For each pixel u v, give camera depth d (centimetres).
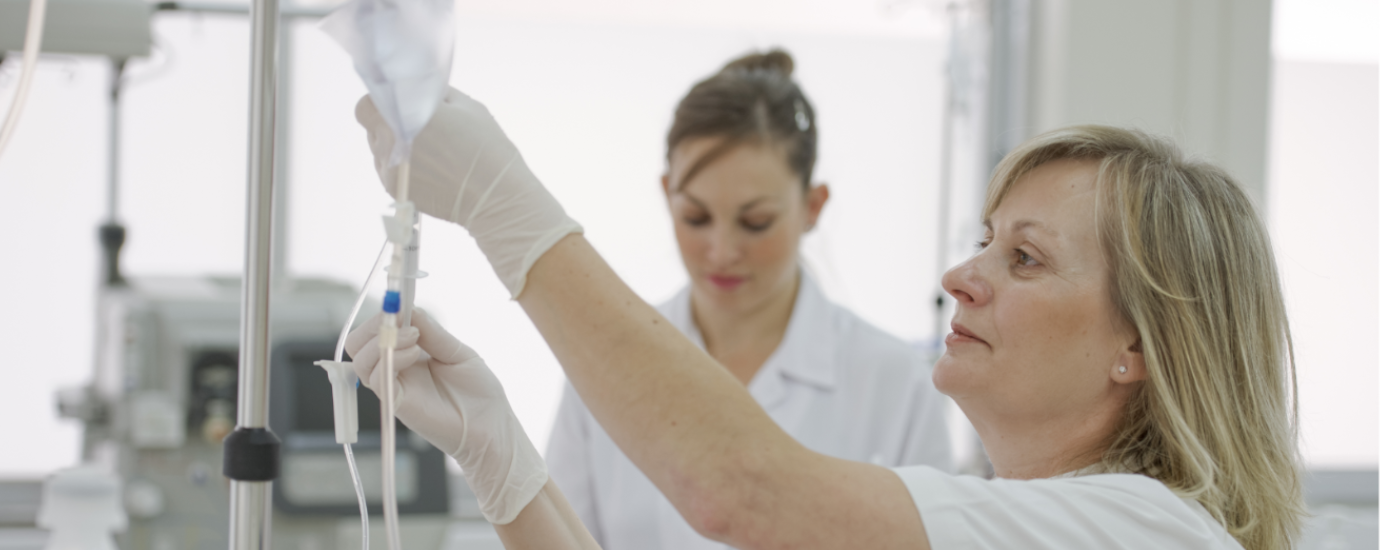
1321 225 317
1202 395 99
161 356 215
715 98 173
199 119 275
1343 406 318
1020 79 311
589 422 185
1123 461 99
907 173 302
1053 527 87
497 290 286
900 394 184
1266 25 305
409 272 90
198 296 227
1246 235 105
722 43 289
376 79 76
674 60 287
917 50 300
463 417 102
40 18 87
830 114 296
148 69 270
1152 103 303
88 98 269
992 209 108
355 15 76
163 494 212
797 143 177
